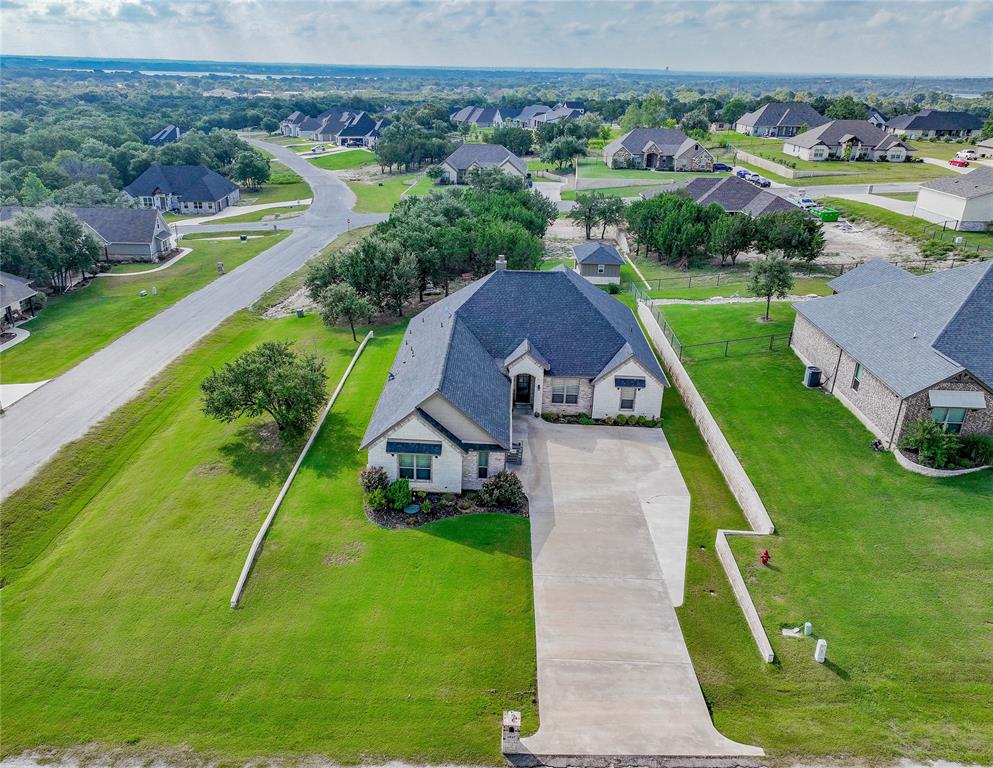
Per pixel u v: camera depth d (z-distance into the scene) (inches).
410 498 1348.4
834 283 2036.2
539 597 1122.7
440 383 1353.3
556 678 971.3
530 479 1444.4
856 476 1368.1
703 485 1440.7
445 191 3676.2
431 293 2790.4
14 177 4692.4
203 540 1264.8
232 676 980.6
